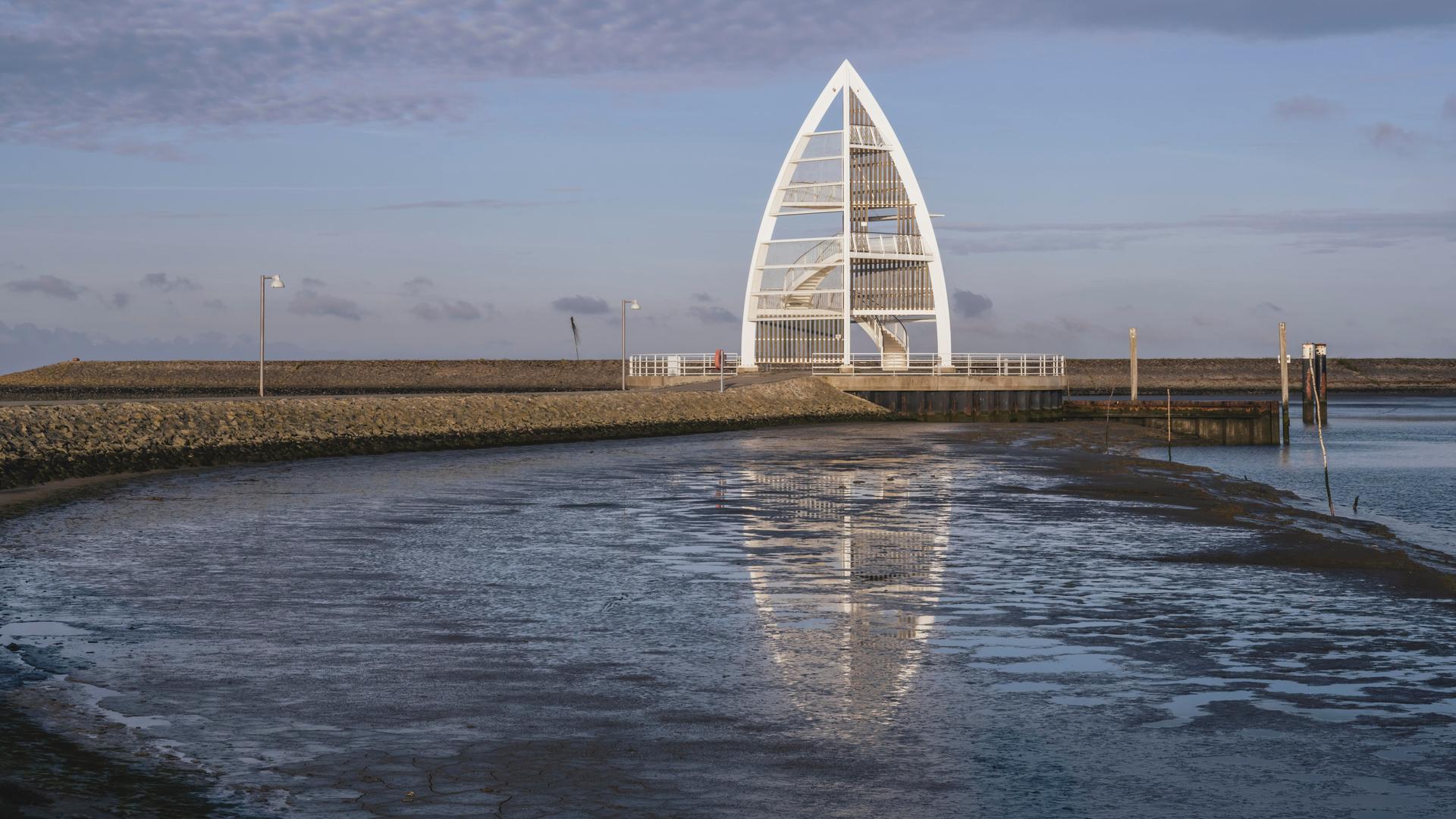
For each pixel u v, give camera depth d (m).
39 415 33.16
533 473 31.33
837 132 64.56
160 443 34.31
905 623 12.82
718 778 7.81
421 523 20.98
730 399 57.62
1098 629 12.54
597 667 10.80
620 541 19.00
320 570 16.00
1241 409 61.56
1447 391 164.75
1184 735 8.87
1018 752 8.41
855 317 66.31
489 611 13.34
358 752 8.25
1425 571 16.41
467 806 7.22
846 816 7.16
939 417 63.88
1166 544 18.80
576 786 7.62
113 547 17.86
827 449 41.31
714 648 11.64
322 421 41.75
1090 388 162.62
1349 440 65.06
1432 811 7.34
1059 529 20.66
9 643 11.48
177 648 11.41
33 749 8.12
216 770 7.82
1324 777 7.93
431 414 45.78
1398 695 10.03
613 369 153.12
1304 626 12.79
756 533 19.95
